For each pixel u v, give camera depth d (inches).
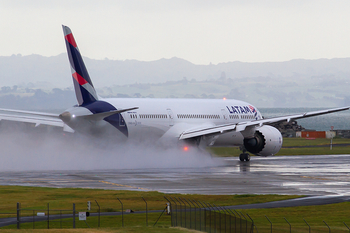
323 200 3818.9
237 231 2603.3
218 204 3634.4
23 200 3769.7
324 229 2800.2
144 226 2898.6
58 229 2770.7
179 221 2974.9
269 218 3139.8
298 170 6166.3
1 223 3011.8
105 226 2950.3
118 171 5787.4
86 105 6171.3
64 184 4626.0
